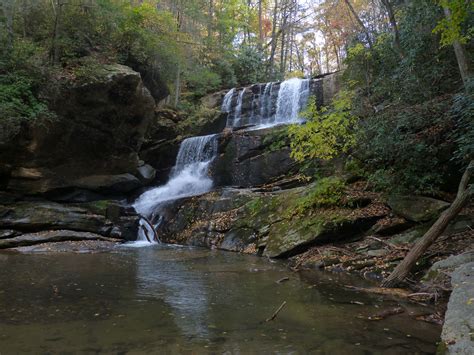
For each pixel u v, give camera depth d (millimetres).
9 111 11281
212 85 24781
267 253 10422
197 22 24922
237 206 13133
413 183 9562
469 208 8703
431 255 7484
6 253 10227
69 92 13047
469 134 7008
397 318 5320
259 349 4219
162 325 4973
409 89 9547
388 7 11312
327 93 18922
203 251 11422
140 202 16234
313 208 10797
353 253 9078
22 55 12352
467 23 7914
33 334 4566
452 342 4055
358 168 11516
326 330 4840
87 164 14523
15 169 12883
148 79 18141
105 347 4207
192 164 18094
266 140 16250
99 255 10398
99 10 15047
